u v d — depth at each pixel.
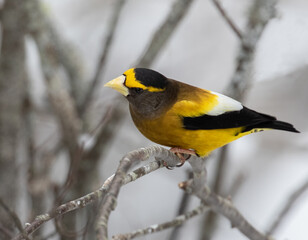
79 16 16.31
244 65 10.70
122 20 16.31
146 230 8.40
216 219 11.91
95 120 13.30
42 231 10.70
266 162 16.22
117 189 5.71
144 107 8.70
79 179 11.67
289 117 16.14
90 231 10.78
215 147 9.22
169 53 16.30
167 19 11.44
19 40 11.63
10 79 11.71
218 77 16.30
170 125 8.70
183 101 8.80
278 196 15.41
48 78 11.79
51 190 11.91
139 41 16.41
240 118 9.12
